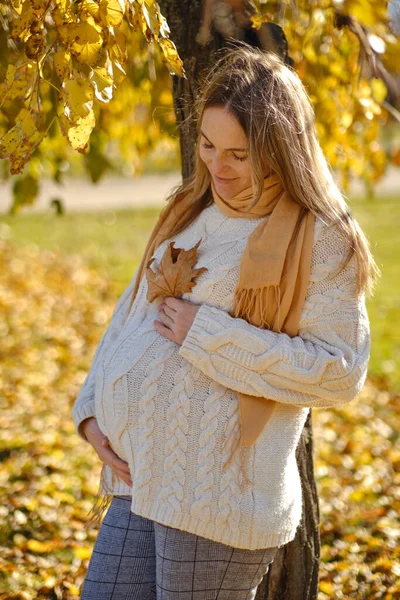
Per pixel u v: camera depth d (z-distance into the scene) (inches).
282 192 72.6
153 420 73.0
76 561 128.1
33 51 76.4
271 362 68.5
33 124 76.4
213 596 74.7
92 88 73.1
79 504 151.9
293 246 70.4
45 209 621.0
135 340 76.8
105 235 527.5
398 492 163.5
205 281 73.8
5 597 114.8
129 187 774.5
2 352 260.2
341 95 142.7
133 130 178.9
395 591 116.3
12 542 134.7
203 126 71.9
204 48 96.7
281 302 70.1
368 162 168.6
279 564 98.4
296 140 70.2
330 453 189.3
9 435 187.3
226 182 72.9
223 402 71.7
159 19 75.5
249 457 72.0
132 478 74.6
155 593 79.9
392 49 123.6
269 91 69.8
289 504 74.6
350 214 72.7
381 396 239.1
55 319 313.3
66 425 199.2
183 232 80.4
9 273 386.9
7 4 97.9
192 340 70.9
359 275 70.7
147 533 78.7
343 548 134.4
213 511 71.0
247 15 96.7
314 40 134.5
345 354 70.2
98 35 74.0
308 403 70.7
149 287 77.5
